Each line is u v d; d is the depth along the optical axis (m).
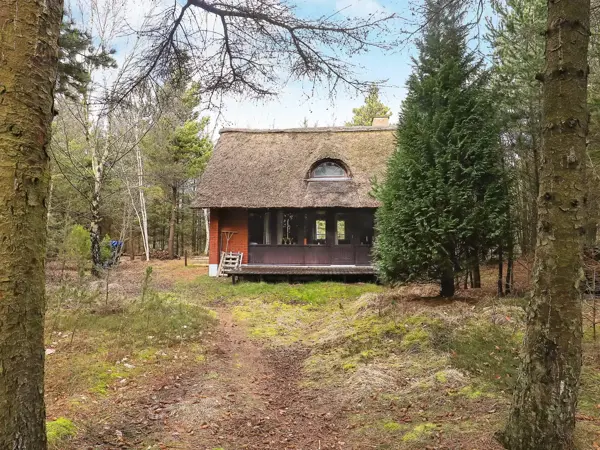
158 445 3.60
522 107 9.32
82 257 10.50
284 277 15.68
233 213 16.97
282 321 9.45
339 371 5.77
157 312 8.62
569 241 2.95
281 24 4.31
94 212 15.81
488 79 8.69
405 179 8.63
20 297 1.99
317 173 16.66
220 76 4.85
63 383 4.85
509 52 9.04
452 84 8.56
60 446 3.36
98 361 5.70
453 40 8.38
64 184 19.17
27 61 1.98
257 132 18.38
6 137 1.92
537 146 9.26
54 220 19.78
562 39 2.97
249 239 16.94
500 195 8.27
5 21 1.94
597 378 4.46
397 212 8.61
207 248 33.09
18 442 2.00
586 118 3.00
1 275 1.93
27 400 2.04
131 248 26.69
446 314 7.19
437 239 8.19
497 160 8.39
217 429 4.02
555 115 3.00
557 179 2.98
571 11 2.95
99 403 4.42
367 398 4.73
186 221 33.88
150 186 27.20
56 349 6.09
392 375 5.29
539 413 2.99
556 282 2.96
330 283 14.52
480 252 8.42
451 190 8.00
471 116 8.20
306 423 4.29
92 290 10.45
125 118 5.26
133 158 25.25
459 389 4.60
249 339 8.02
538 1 8.27
